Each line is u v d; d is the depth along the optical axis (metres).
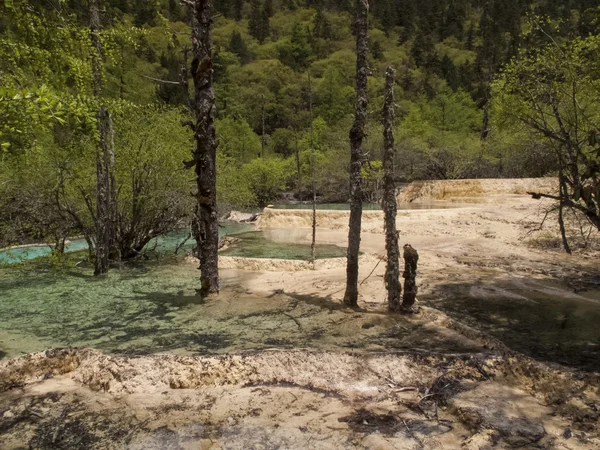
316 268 9.62
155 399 4.10
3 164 9.38
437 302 6.79
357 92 6.48
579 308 6.41
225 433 3.50
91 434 3.53
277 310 6.58
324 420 3.67
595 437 3.32
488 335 5.13
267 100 59.97
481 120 49.25
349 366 4.47
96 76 7.86
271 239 14.39
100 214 9.46
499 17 97.81
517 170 28.97
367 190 29.17
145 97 15.18
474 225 15.12
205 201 7.29
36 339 5.55
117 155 10.51
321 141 42.28
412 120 40.72
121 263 10.46
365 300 7.07
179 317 6.41
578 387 4.01
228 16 113.19
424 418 3.68
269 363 4.54
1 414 3.85
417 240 12.93
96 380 4.44
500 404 3.81
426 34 104.25
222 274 9.25
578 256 10.05
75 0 8.00
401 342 5.12
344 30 105.94
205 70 7.02
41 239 14.14
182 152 11.71
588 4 81.75
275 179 33.00
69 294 7.89
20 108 4.19
